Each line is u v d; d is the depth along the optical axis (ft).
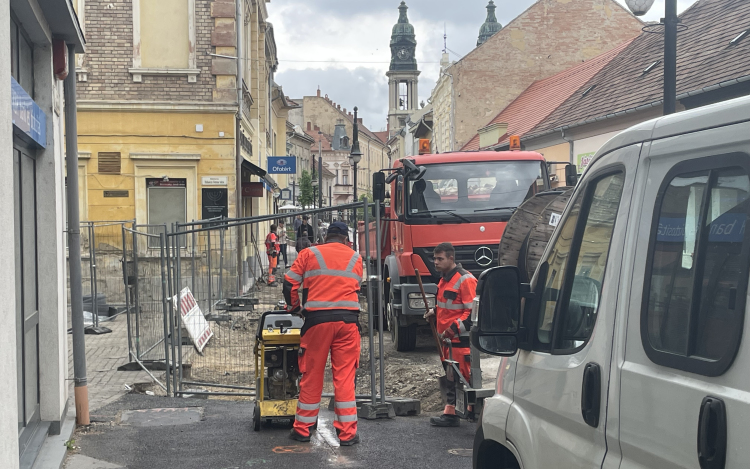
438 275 39.83
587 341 8.82
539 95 118.83
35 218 20.84
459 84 133.49
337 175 428.97
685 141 7.43
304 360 21.88
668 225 7.54
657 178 7.84
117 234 51.06
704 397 6.57
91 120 70.23
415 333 41.34
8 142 11.83
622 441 7.77
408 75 386.11
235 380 33.60
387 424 24.99
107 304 51.01
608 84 79.20
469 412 23.76
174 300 35.19
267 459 20.31
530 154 41.45
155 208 71.20
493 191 40.47
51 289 21.12
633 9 33.24
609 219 8.78
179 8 71.05
